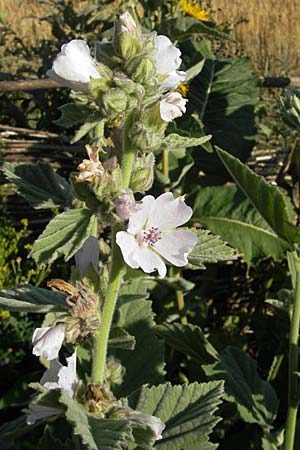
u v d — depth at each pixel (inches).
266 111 55.4
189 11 42.3
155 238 19.8
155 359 29.1
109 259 21.7
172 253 19.7
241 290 45.8
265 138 55.4
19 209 46.5
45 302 20.8
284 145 50.7
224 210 36.7
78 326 20.4
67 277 40.9
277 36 101.3
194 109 42.6
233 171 28.6
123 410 20.4
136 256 19.6
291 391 28.5
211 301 45.4
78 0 53.9
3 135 46.0
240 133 42.4
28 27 75.8
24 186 22.3
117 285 20.8
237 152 42.3
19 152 45.1
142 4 41.2
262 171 46.6
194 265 21.0
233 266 45.1
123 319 29.8
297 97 28.0
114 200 19.7
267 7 104.3
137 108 20.0
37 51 55.6
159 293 39.6
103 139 22.3
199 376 36.8
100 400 20.3
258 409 30.2
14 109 51.1
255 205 29.0
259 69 86.0
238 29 104.4
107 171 19.7
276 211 28.1
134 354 29.2
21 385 36.1
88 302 20.3
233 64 43.9
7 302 20.3
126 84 19.3
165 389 23.7
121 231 19.7
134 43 19.6
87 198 19.7
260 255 36.0
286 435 28.6
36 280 39.5
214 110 42.8
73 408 18.8
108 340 22.1
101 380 21.2
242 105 42.8
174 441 22.8
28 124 51.8
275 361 36.2
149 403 23.5
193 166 42.0
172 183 38.7
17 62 56.9
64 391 19.4
